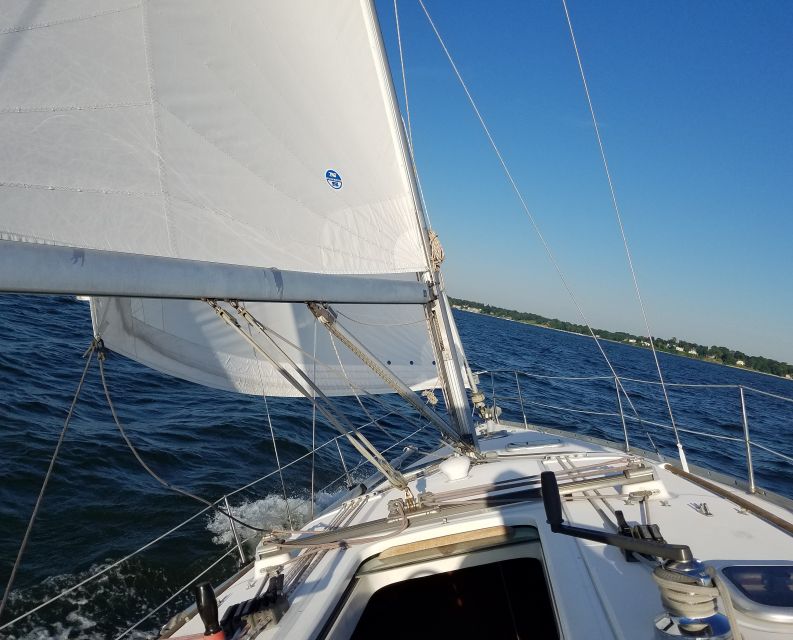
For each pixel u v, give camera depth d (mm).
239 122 2404
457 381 3646
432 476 3604
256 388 3857
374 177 2990
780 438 12953
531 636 2914
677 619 1440
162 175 2139
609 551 2213
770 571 1849
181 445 7129
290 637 1939
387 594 3027
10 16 1825
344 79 2857
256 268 2041
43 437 6586
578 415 12609
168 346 3512
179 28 2236
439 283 3527
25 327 12016
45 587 4305
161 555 4824
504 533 2613
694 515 2615
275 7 2553
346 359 4172
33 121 1844
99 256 1533
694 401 19438
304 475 6742
